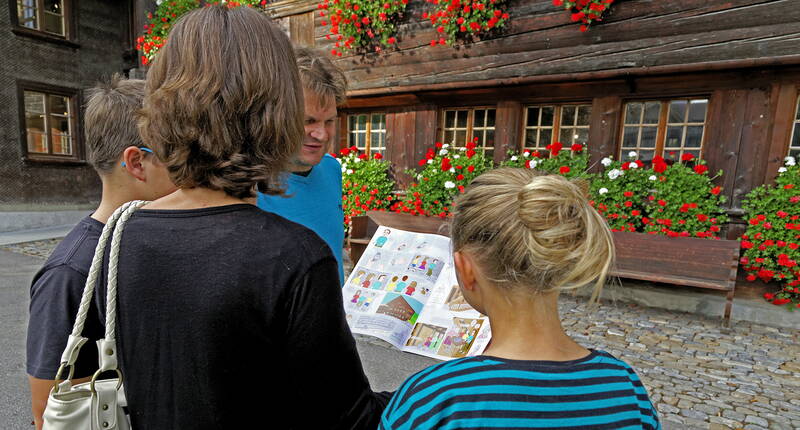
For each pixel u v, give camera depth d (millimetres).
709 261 4051
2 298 4230
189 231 635
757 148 4137
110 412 743
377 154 6492
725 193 4312
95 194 9219
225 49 625
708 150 4367
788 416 2455
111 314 661
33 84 8031
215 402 611
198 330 594
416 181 6113
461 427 589
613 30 4668
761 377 2908
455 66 5656
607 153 4844
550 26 5008
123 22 9352
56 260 911
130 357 654
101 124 980
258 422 633
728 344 3441
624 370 683
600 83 4789
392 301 1905
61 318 864
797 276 3893
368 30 6168
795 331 3734
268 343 614
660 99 4617
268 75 642
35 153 8250
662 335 3619
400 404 658
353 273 2100
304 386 630
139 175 990
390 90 5863
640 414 650
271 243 616
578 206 656
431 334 1736
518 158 5266
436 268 1990
